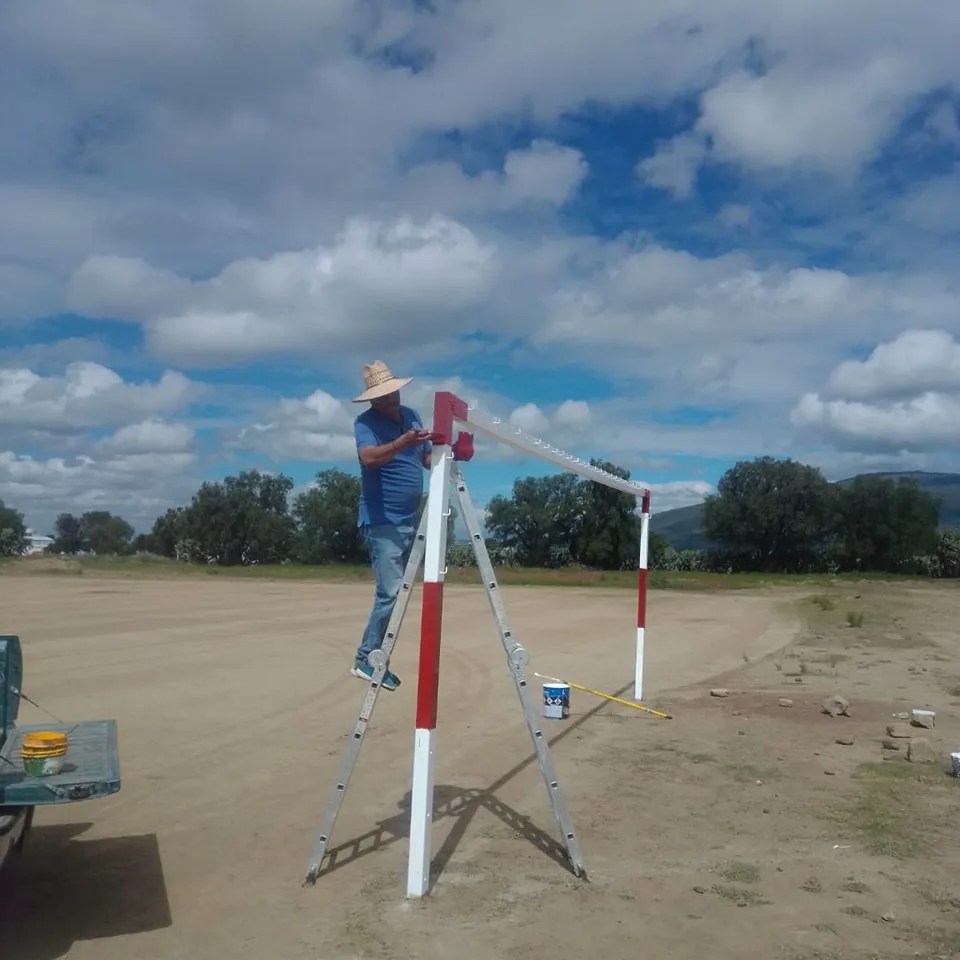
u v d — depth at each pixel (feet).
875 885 16.44
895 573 208.23
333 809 16.53
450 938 14.25
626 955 13.69
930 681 40.06
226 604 79.00
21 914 15.06
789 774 24.12
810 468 217.97
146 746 26.86
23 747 13.56
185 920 14.89
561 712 31.35
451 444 16.08
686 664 45.96
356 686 37.45
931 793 22.27
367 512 18.20
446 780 23.48
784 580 166.50
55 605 74.95
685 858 17.84
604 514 186.91
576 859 16.81
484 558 17.24
